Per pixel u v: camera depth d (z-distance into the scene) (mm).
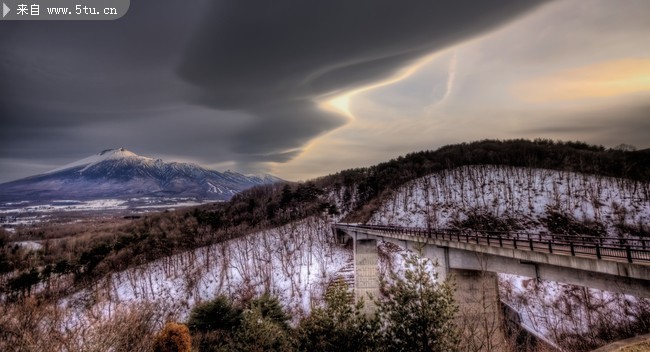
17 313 10523
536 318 32438
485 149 128750
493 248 23141
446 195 93438
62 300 41688
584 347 23516
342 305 9094
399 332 8234
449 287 8719
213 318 23719
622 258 16234
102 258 67188
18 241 110125
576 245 17938
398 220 87688
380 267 54469
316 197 115875
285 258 67750
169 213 121562
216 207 131625
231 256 69562
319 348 8688
